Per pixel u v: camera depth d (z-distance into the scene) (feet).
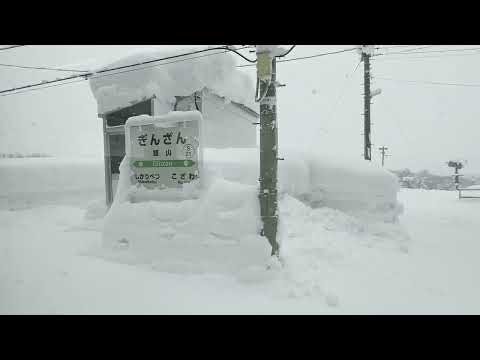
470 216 45.06
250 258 19.84
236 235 20.51
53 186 44.52
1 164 44.42
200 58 36.81
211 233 21.06
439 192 77.97
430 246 28.78
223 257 20.53
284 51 20.42
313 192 30.50
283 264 20.25
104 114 37.63
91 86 38.37
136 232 22.99
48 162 46.42
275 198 20.40
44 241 28.96
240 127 44.52
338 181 30.35
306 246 23.27
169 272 20.90
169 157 23.85
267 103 20.40
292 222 25.71
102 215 35.45
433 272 22.11
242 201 21.17
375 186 29.78
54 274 20.61
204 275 20.26
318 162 31.24
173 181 23.79
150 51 36.94
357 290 18.76
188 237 21.48
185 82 36.88
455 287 19.76
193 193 23.11
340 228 27.14
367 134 58.03
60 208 42.42
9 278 19.98
